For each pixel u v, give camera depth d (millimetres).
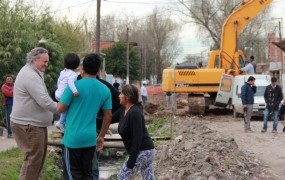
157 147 14219
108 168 12711
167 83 26922
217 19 53750
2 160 10516
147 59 87438
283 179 9828
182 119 23172
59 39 27547
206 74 26375
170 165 11016
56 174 11109
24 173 7320
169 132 17719
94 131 6555
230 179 9445
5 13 19891
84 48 34188
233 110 25609
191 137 15328
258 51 84750
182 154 11578
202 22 53531
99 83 6680
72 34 30906
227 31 27500
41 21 25266
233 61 27250
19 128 7254
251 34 64125
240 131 18484
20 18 20672
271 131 18500
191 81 26469
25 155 7324
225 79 25672
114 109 8055
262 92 23922
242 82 24359
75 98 6484
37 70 7234
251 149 13594
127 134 7055
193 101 26062
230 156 11125
